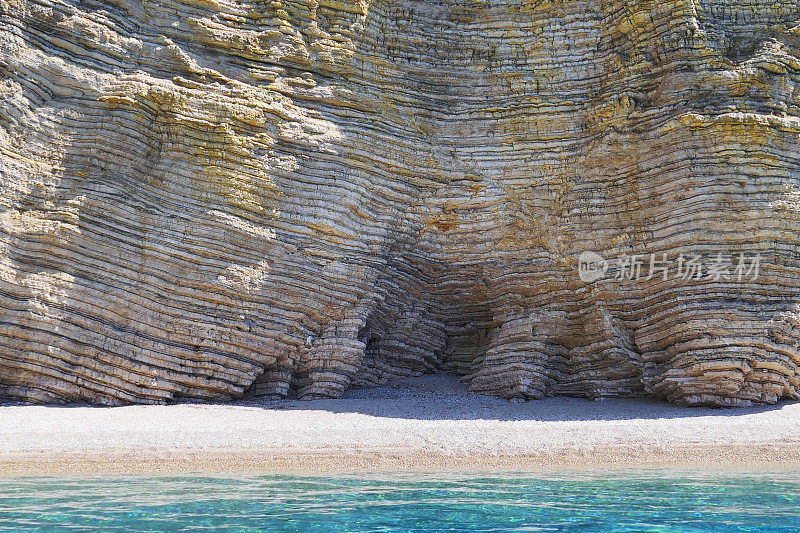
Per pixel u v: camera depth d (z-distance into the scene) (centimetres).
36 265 2008
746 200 2136
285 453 1480
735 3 2352
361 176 2370
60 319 1992
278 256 2242
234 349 2191
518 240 2438
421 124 2475
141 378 2075
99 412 1902
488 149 2470
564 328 2367
